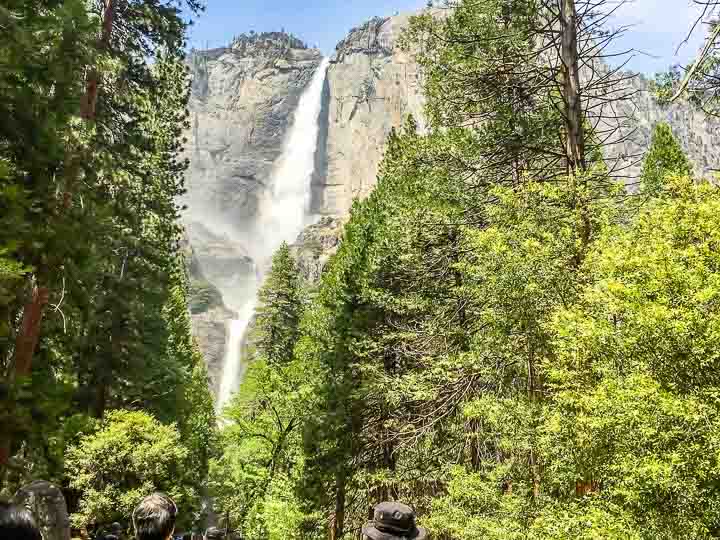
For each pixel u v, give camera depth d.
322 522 22.69
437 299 18.55
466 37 14.24
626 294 7.70
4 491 9.30
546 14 14.01
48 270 9.62
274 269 46.69
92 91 13.94
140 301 22.97
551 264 9.97
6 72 8.18
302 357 27.38
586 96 12.90
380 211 24.39
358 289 21.94
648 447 7.33
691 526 6.82
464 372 14.14
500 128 14.57
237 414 30.48
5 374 8.87
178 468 22.27
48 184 9.56
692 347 7.12
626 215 10.65
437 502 12.80
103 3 15.03
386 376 18.67
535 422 9.86
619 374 7.83
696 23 4.88
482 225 14.74
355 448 20.91
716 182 8.66
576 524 7.82
